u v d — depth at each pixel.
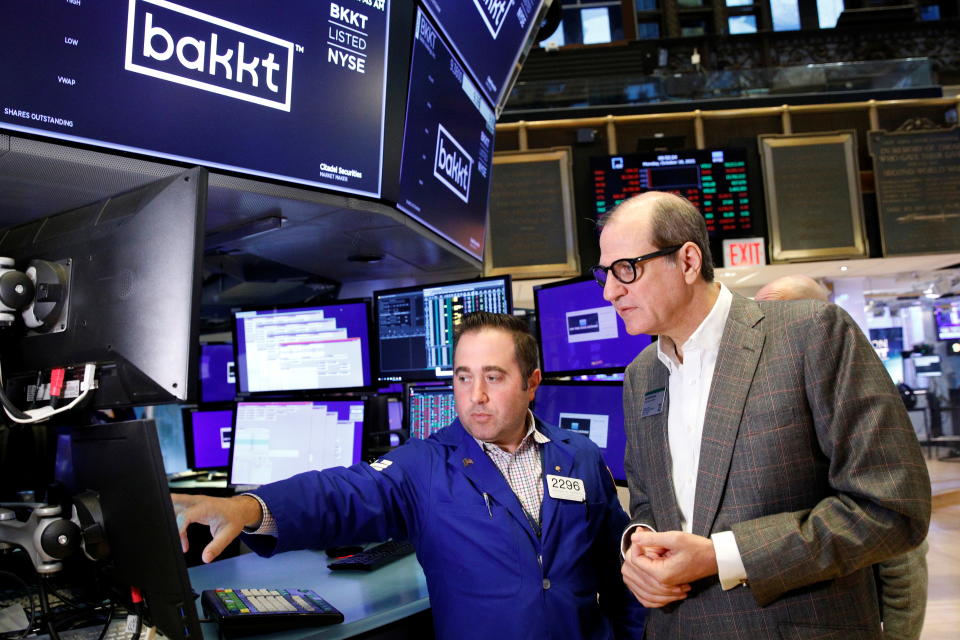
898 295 8.38
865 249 6.45
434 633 1.44
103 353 1.00
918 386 8.34
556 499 1.38
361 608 1.39
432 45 2.52
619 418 1.88
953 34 11.14
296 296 3.33
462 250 3.04
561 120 6.93
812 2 13.85
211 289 3.08
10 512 1.14
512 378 1.35
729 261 6.36
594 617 1.35
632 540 1.12
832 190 6.47
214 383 2.89
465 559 1.30
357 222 2.38
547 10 3.62
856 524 1.00
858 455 1.02
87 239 1.06
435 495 1.36
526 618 1.26
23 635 1.16
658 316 1.18
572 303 2.06
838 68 7.52
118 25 1.53
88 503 1.00
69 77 1.47
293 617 1.27
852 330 1.10
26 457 1.76
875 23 11.23
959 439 8.02
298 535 1.16
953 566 4.27
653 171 6.34
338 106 2.08
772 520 1.05
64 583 1.23
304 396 2.21
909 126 6.96
